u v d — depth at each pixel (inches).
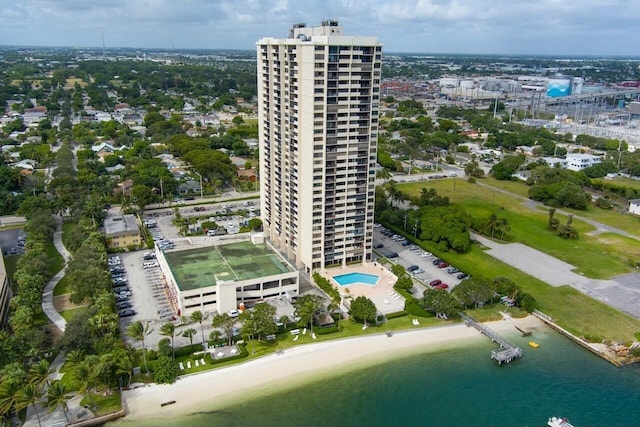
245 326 6181.1
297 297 7445.9
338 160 7608.3
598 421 5275.6
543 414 5359.3
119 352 5438.0
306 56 6993.1
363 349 6338.6
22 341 5674.2
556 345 6574.8
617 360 6220.5
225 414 5201.8
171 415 5172.2
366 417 5231.3
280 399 5438.0
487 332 6692.9
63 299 7367.1
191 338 6077.8
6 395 4685.0
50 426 4916.3
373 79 7352.4
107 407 5231.3
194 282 7116.1
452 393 5625.0
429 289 7209.6
